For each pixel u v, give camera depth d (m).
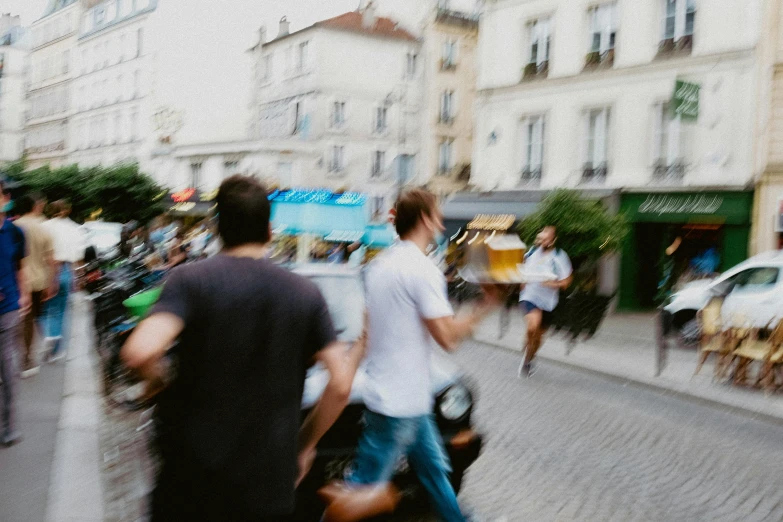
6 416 5.78
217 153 41.78
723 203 19.80
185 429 2.22
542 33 24.48
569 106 23.56
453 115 38.84
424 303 3.58
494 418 7.75
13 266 5.66
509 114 25.36
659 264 22.31
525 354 10.40
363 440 3.77
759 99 19.20
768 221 19.20
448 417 4.71
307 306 2.34
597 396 9.23
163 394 2.31
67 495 4.79
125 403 7.18
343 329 5.34
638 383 10.23
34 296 8.37
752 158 19.38
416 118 41.16
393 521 4.68
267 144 38.06
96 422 6.63
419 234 3.78
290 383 2.31
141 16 55.69
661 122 21.47
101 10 62.19
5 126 75.75
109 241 22.61
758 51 19.19
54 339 9.73
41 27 71.69
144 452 5.76
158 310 2.20
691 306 14.86
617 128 22.33
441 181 38.47
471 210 24.95
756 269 14.06
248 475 2.21
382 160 40.50
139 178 36.25
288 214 19.66
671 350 14.07
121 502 4.71
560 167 23.83
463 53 39.00
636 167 21.91
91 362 9.65
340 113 39.34
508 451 6.50
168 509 2.23
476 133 26.53
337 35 39.00
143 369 2.10
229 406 2.22
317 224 19.52
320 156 38.66
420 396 3.69
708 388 9.82
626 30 22.09
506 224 23.28
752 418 8.37
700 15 20.33
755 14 19.19
